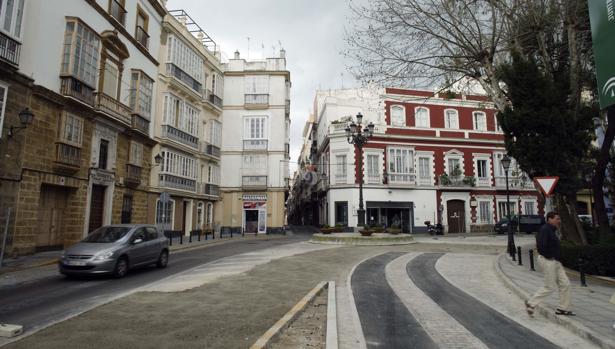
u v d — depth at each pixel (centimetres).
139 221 2245
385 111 3428
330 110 3772
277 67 3606
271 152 3497
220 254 1697
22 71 1359
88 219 1744
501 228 3284
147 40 2325
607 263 1074
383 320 671
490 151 3572
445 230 3388
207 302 737
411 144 3425
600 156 1198
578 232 1287
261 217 3419
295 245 2148
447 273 1201
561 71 1327
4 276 1081
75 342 496
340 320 670
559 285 674
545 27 1339
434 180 3431
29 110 1348
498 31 1441
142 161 2266
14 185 1345
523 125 1208
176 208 2705
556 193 1248
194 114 2970
